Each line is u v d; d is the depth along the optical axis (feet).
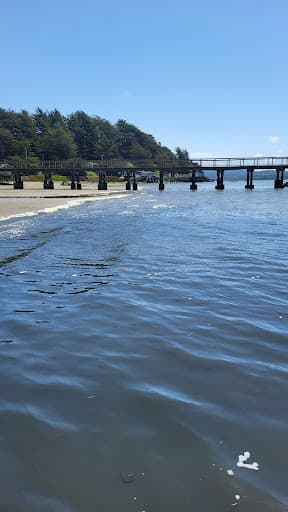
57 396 13.09
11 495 8.80
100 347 17.20
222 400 12.85
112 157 501.56
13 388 13.65
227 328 19.38
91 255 38.24
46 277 29.81
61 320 20.68
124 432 11.09
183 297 24.63
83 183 312.50
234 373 14.78
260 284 27.63
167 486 9.02
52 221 68.74
